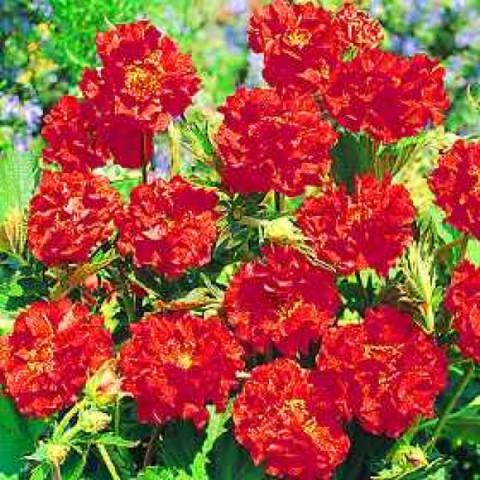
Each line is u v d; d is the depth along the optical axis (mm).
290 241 542
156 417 531
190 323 535
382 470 562
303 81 586
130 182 719
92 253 573
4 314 589
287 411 531
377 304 578
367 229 539
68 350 533
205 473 565
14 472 585
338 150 618
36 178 637
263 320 543
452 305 535
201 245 545
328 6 653
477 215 544
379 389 531
